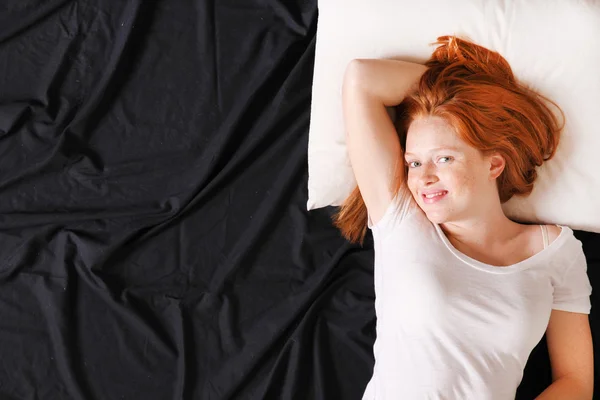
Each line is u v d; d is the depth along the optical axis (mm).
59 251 1737
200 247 1762
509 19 1577
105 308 1705
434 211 1441
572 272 1521
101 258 1713
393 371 1460
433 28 1598
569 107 1585
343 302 1729
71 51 1852
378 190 1515
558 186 1621
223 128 1805
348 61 1642
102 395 1649
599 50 1565
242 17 1870
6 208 1769
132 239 1750
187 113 1832
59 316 1679
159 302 1720
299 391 1655
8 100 1820
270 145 1819
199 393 1658
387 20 1609
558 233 1535
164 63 1855
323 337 1699
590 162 1603
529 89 1588
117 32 1865
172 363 1675
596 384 1647
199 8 1870
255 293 1736
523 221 1668
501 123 1469
